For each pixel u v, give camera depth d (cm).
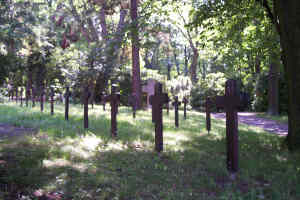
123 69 2631
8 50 943
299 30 696
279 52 1177
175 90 2991
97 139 717
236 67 1652
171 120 1338
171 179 465
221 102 527
